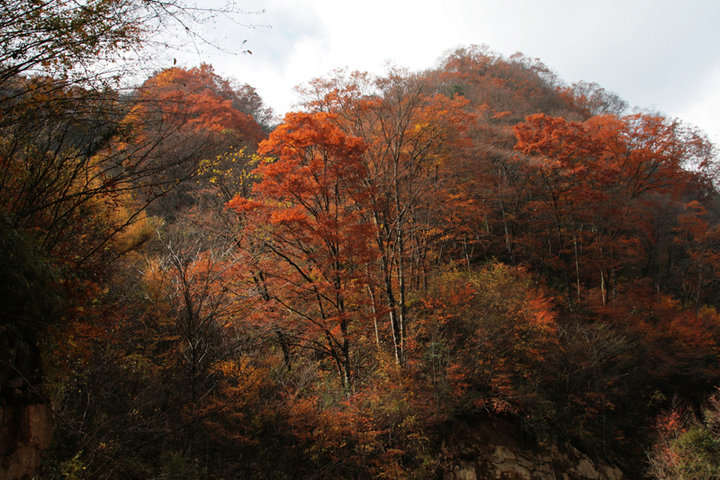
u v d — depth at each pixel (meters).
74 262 6.11
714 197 43.41
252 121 32.78
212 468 11.45
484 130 29.52
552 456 16.97
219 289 14.27
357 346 18.97
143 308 12.84
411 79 20.62
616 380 21.14
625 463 18.72
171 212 18.33
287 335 16.67
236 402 12.54
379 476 14.18
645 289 29.77
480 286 21.73
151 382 11.52
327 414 14.18
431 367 17.64
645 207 31.16
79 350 6.12
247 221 15.64
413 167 20.44
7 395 4.99
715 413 19.05
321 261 15.41
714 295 32.06
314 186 15.48
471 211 25.19
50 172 5.93
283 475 12.43
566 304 26.20
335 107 18.89
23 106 5.38
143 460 10.08
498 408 16.95
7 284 4.85
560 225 30.95
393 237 18.88
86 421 8.86
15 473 4.99
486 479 15.45
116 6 5.50
